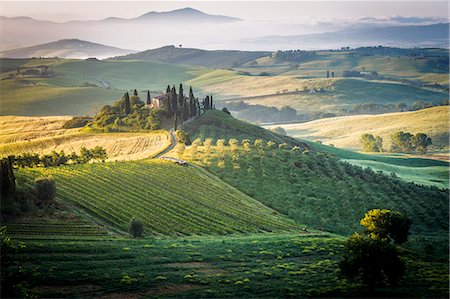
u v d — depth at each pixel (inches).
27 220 5447.8
